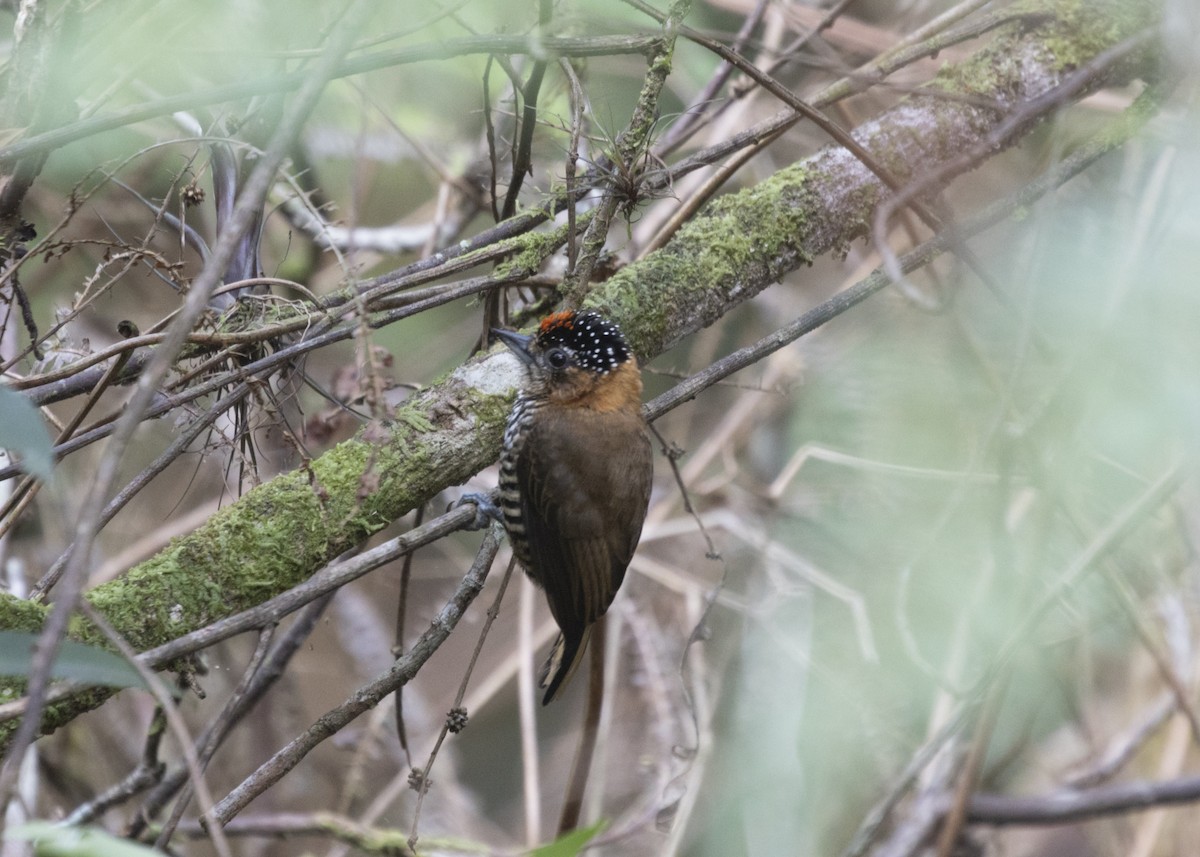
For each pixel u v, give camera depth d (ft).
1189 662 38.73
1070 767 41.55
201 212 36.37
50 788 36.17
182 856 36.29
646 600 42.68
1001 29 32.78
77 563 13.55
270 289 27.58
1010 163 41.24
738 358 26.94
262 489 24.38
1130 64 32.58
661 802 32.76
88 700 22.03
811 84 41.63
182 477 38.86
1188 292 33.99
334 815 36.47
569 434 28.76
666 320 29.40
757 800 40.81
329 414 33.01
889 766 40.09
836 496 44.32
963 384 41.88
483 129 39.01
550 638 46.98
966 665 40.04
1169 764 39.81
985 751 32.83
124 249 25.39
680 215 30.63
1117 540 31.71
